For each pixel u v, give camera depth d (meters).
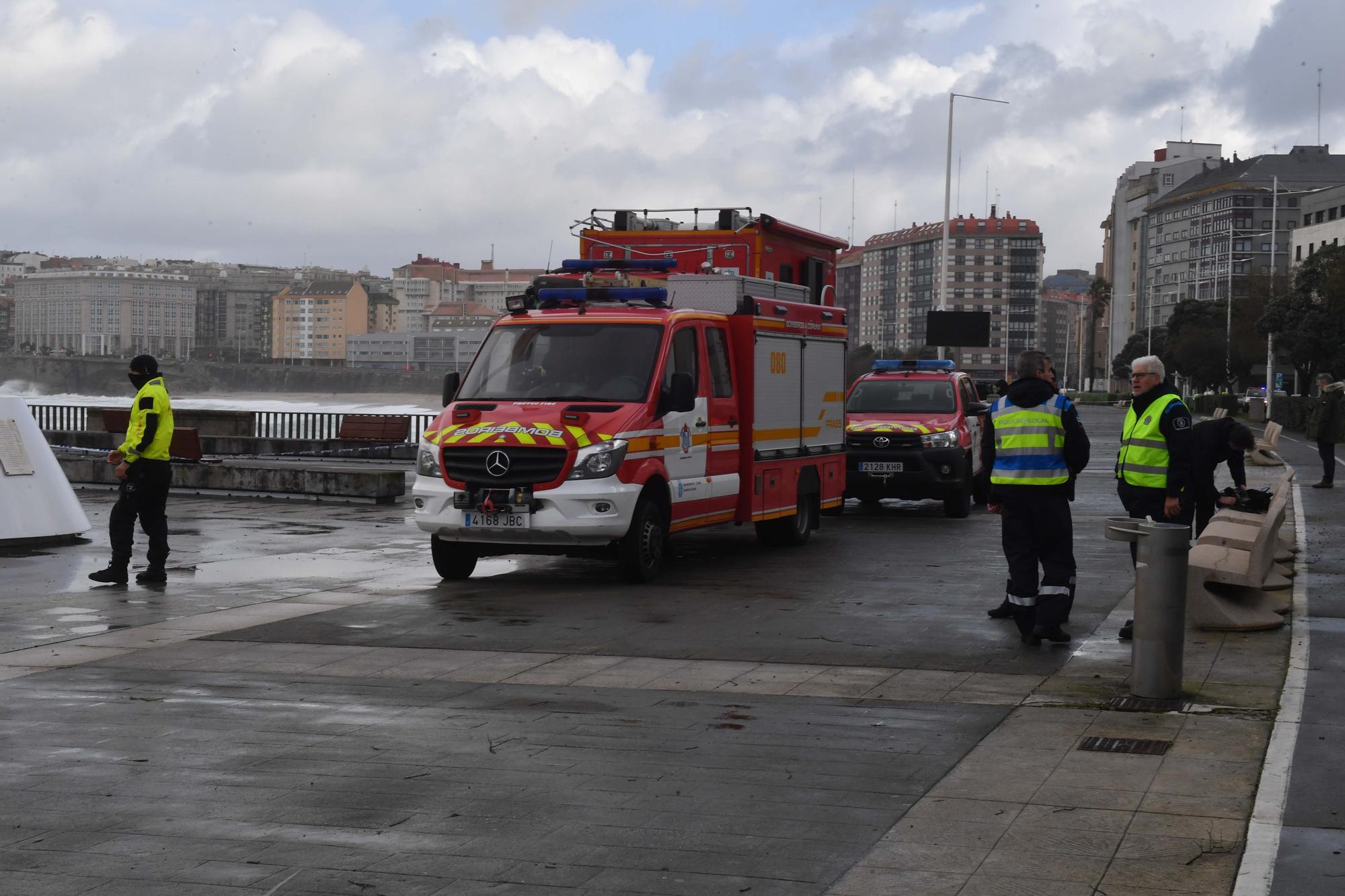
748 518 14.30
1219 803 5.73
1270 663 8.74
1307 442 44.94
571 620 10.65
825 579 13.09
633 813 5.65
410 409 113.75
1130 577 13.26
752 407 14.27
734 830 5.43
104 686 8.20
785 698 7.88
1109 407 112.81
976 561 14.50
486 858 5.10
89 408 33.59
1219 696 7.80
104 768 6.34
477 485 12.32
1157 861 5.04
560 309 13.68
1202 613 9.98
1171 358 115.06
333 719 7.32
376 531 17.47
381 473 21.20
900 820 5.55
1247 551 10.12
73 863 5.04
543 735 6.98
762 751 6.66
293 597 11.95
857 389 21.00
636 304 13.72
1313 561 14.07
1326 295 69.12
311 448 29.91
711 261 17.69
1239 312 90.75
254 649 9.45
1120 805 5.71
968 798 5.84
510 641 9.73
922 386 20.78
